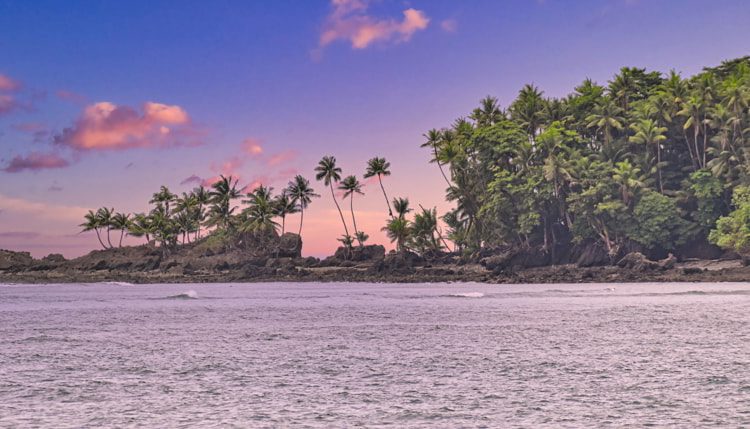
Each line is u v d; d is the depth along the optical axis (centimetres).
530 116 12631
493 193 11875
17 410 2008
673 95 11625
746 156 10200
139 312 5647
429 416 1917
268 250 15338
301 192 15488
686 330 3812
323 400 2123
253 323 4578
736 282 9231
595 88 12469
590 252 11306
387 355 3030
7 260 16512
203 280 13450
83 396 2195
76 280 14425
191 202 17475
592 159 11906
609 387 2270
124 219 17262
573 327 4081
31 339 3688
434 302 6606
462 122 13312
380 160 14600
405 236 13550
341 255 14525
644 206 10531
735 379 2364
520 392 2214
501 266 11706
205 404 2078
